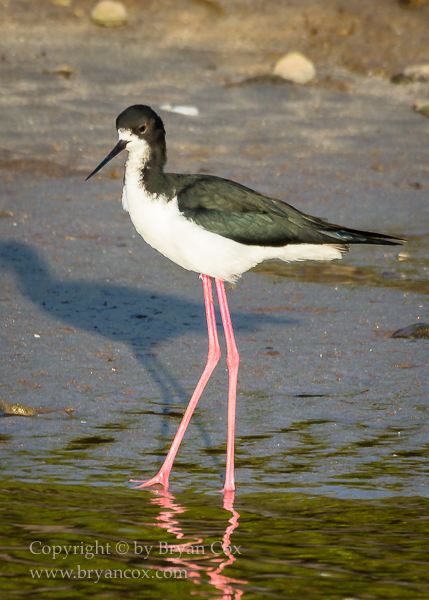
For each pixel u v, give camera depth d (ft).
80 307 42.04
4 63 89.45
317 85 90.89
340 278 48.08
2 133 73.15
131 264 48.80
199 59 95.66
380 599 20.04
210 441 29.63
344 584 20.59
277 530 23.56
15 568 21.35
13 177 64.39
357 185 67.21
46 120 76.84
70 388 33.27
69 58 92.32
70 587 20.51
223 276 28.22
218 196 27.30
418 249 53.16
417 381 34.53
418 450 28.84
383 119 83.76
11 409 31.12
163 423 30.81
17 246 50.42
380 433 30.14
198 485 26.43
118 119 26.99
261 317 41.65
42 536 22.94
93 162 69.62
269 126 80.59
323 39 101.30
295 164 71.87
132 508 24.79
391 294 45.21
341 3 108.06
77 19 104.06
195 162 70.23
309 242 28.27
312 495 25.77
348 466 27.71
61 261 48.44
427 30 102.63
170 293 44.68
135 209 27.32
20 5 105.81
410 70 93.40
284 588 20.56
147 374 34.88
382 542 22.88
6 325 39.06
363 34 101.76
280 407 32.22
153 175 27.12
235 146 75.20
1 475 26.63
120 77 88.94
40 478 26.53
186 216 26.89
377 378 34.83
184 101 84.23
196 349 37.63
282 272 49.21
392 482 26.63
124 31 101.50
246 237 27.37
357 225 56.75
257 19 105.29
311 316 41.91
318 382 34.42
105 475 26.94
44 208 58.03
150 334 39.11
